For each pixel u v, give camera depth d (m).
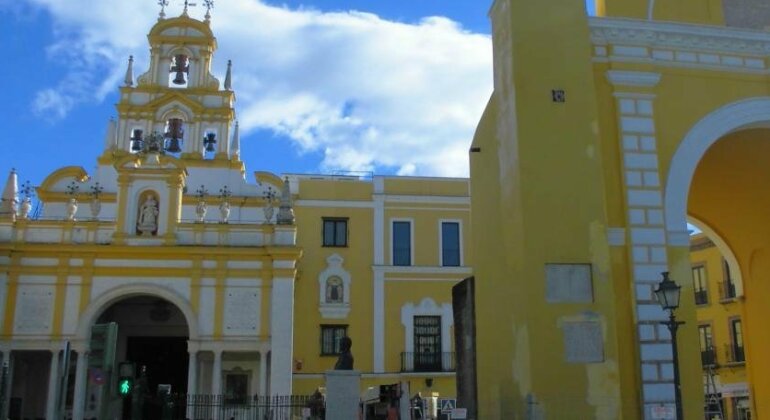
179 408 30.05
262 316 32.16
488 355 19.06
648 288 16.19
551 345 15.26
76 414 30.11
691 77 17.69
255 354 32.91
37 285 31.59
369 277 40.31
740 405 42.22
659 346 15.89
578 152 16.33
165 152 35.28
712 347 44.25
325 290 39.81
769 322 21.95
